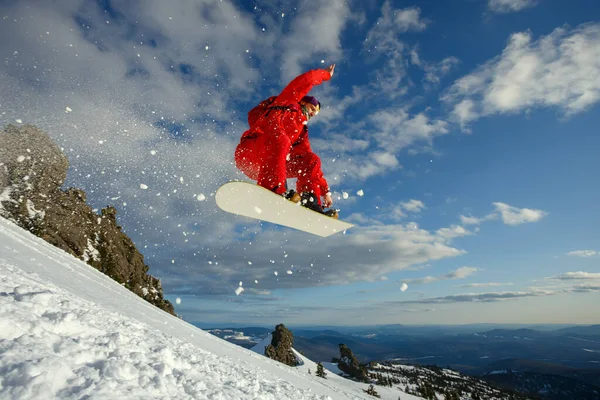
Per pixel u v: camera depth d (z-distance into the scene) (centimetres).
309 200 495
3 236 843
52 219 2195
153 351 269
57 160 2347
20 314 197
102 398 148
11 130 2092
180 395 200
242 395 275
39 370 144
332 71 529
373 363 17912
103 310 412
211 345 868
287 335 10450
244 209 471
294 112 486
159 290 2895
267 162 448
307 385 1134
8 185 2050
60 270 779
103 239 2592
